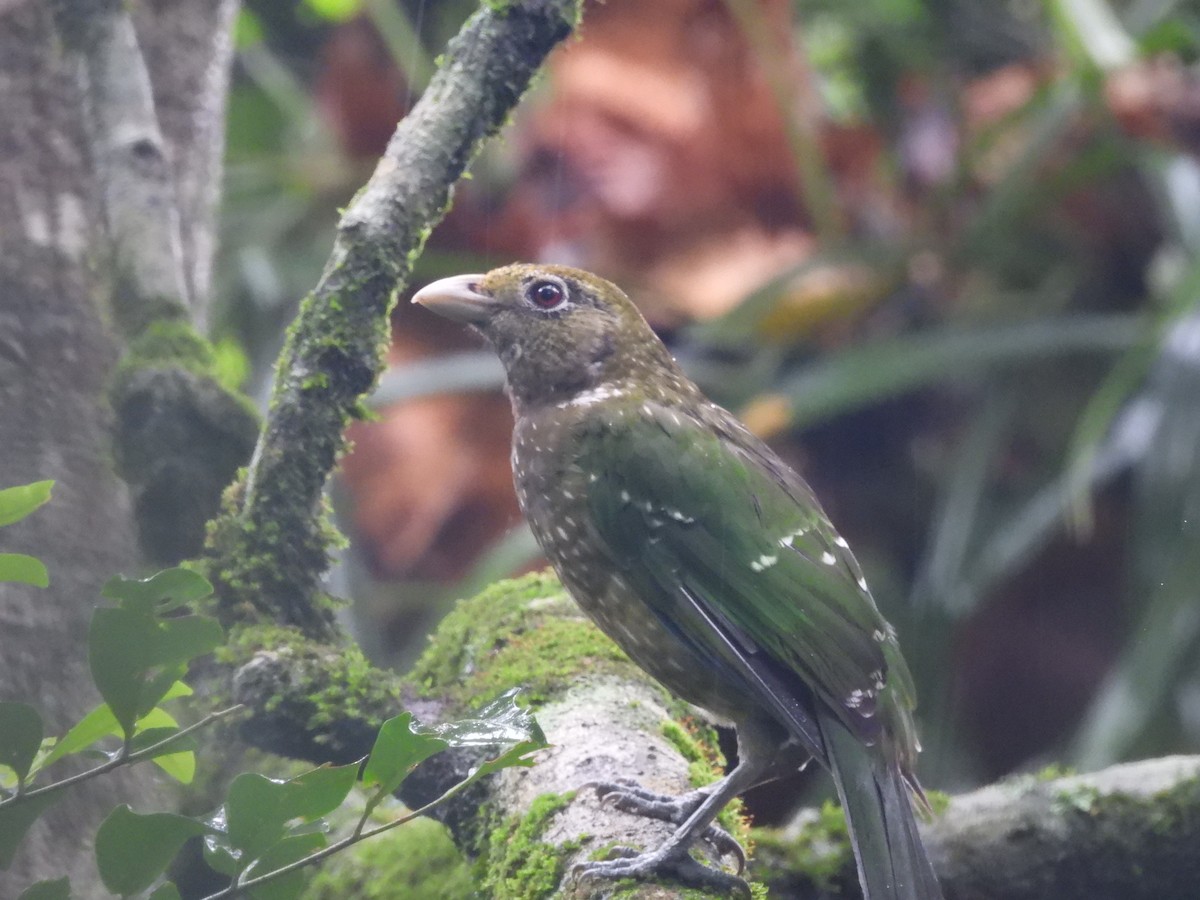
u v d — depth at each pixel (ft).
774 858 15.15
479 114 14.99
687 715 15.16
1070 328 16.06
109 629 14.44
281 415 15.01
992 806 15.12
